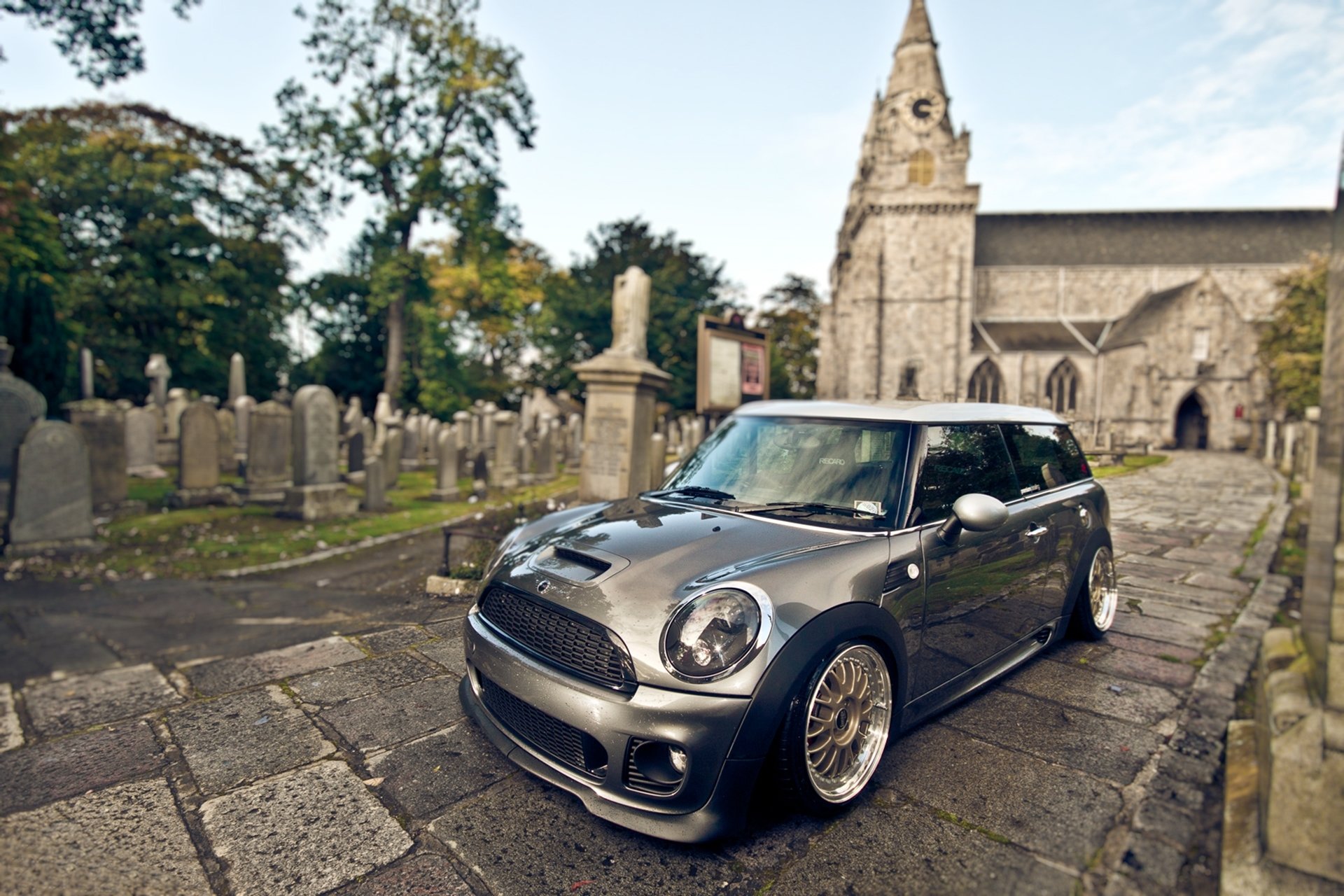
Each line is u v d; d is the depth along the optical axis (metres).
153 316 29.23
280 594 6.41
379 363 38.94
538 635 2.44
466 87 29.62
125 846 2.20
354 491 13.43
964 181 46.12
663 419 33.62
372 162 30.22
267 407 11.89
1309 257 31.84
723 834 2.07
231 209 32.66
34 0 11.88
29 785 2.58
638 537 2.70
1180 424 45.03
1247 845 1.94
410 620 4.62
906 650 2.58
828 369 57.00
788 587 2.27
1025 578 3.30
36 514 8.20
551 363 39.78
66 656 4.84
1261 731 2.18
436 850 2.17
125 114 31.12
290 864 2.11
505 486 14.80
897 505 2.77
